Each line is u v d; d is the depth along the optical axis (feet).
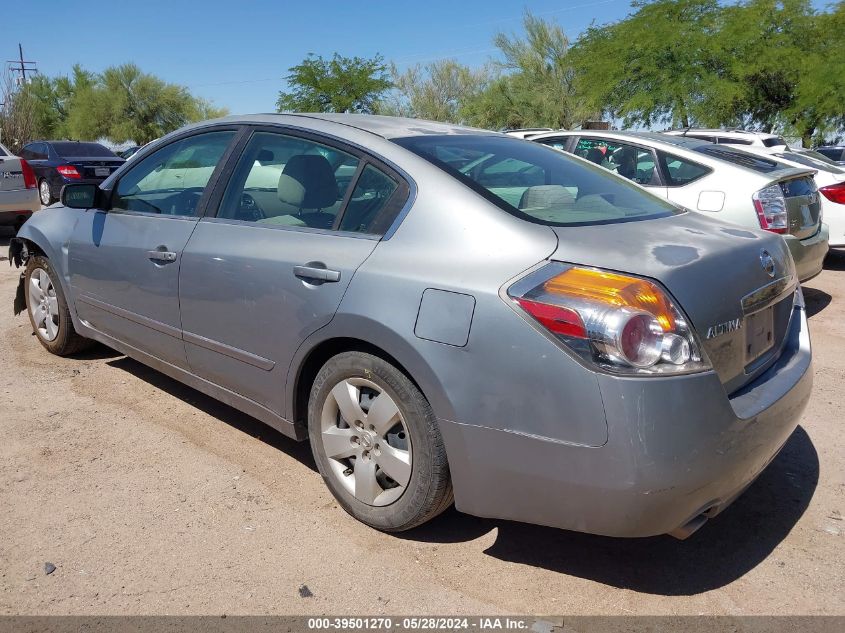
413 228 9.40
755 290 9.09
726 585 9.05
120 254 13.42
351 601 8.64
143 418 13.52
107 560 9.29
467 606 8.60
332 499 10.87
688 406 7.76
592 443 7.77
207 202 12.16
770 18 91.30
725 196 20.51
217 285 11.39
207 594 8.70
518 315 8.14
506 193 9.66
